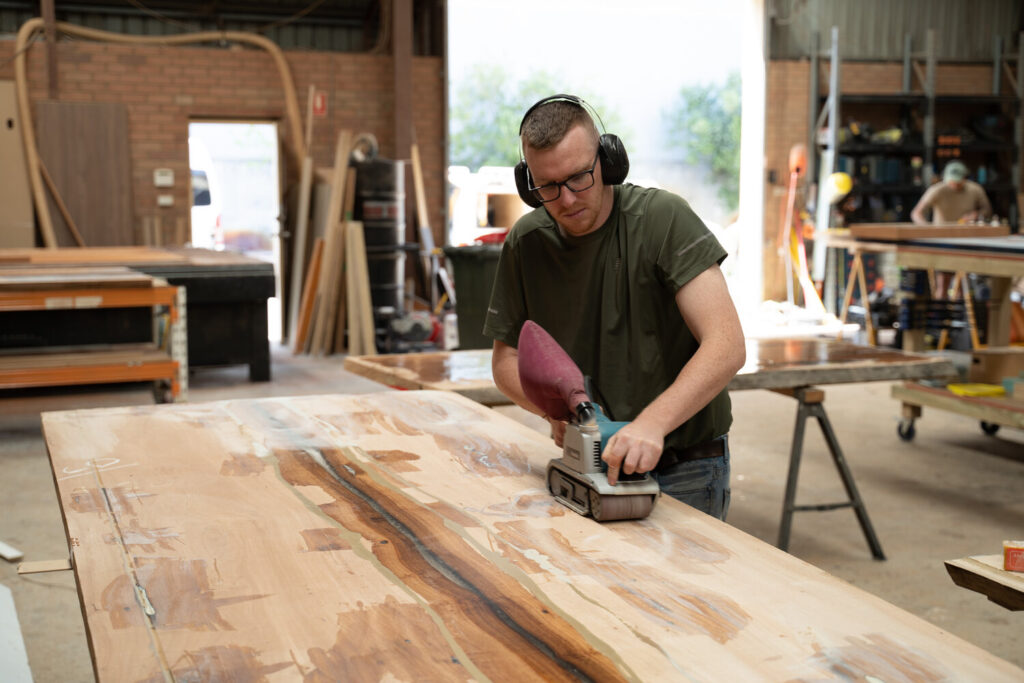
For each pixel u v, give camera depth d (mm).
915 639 1071
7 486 4648
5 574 3543
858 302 10539
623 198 1955
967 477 5004
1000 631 3172
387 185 8922
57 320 5211
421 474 1747
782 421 6273
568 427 1598
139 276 5168
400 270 9164
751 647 1053
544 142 1747
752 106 10914
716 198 17359
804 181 11086
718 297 1797
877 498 4637
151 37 9547
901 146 10641
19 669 2238
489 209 9844
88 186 9188
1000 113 11445
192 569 1282
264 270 6957
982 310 8234
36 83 9008
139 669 1003
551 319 2070
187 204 9570
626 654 1037
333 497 1603
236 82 9609
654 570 1292
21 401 5625
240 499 1587
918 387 5434
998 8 11609
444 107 10266
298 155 9617
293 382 7316
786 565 1312
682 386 1654
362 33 10555
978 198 9062
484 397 3082
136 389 5906
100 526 1452
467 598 1191
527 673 994
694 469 2119
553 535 1431
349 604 1171
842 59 11227
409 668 1006
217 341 7137
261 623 1119
